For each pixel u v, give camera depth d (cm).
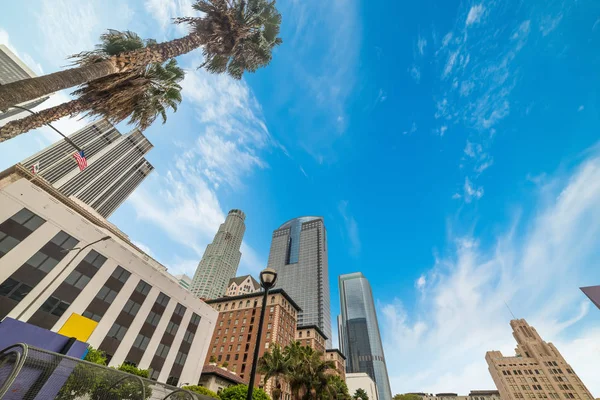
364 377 11206
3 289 2420
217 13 1432
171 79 1541
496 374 10994
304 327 8744
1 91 765
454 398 13275
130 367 2888
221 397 3366
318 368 2817
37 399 680
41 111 1113
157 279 3981
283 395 5566
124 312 3388
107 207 12244
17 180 2816
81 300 2967
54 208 2948
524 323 12319
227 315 7600
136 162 14162
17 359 643
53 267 2802
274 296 7569
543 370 10175
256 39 1648
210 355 6731
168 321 3947
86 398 793
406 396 12162
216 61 1633
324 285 18000
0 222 2530
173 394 1044
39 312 2603
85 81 958
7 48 9512
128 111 1348
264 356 2988
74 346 1236
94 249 3244
